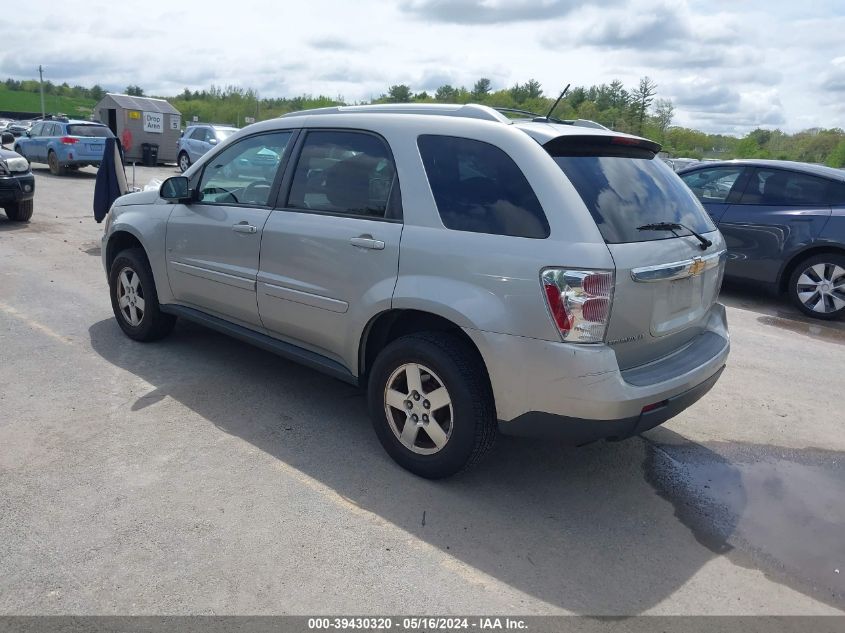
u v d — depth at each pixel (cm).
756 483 393
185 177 482
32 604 260
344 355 395
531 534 326
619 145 361
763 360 621
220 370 509
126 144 937
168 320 552
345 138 401
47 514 316
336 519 327
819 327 752
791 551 328
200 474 360
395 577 288
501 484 371
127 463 366
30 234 1023
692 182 901
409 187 361
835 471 412
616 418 310
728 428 468
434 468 359
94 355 525
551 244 309
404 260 352
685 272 343
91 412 426
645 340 332
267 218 428
